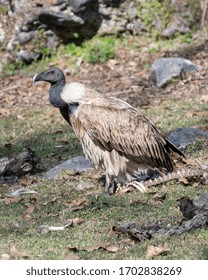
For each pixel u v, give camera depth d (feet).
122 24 78.43
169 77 66.64
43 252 32.58
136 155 41.32
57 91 41.32
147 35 78.13
